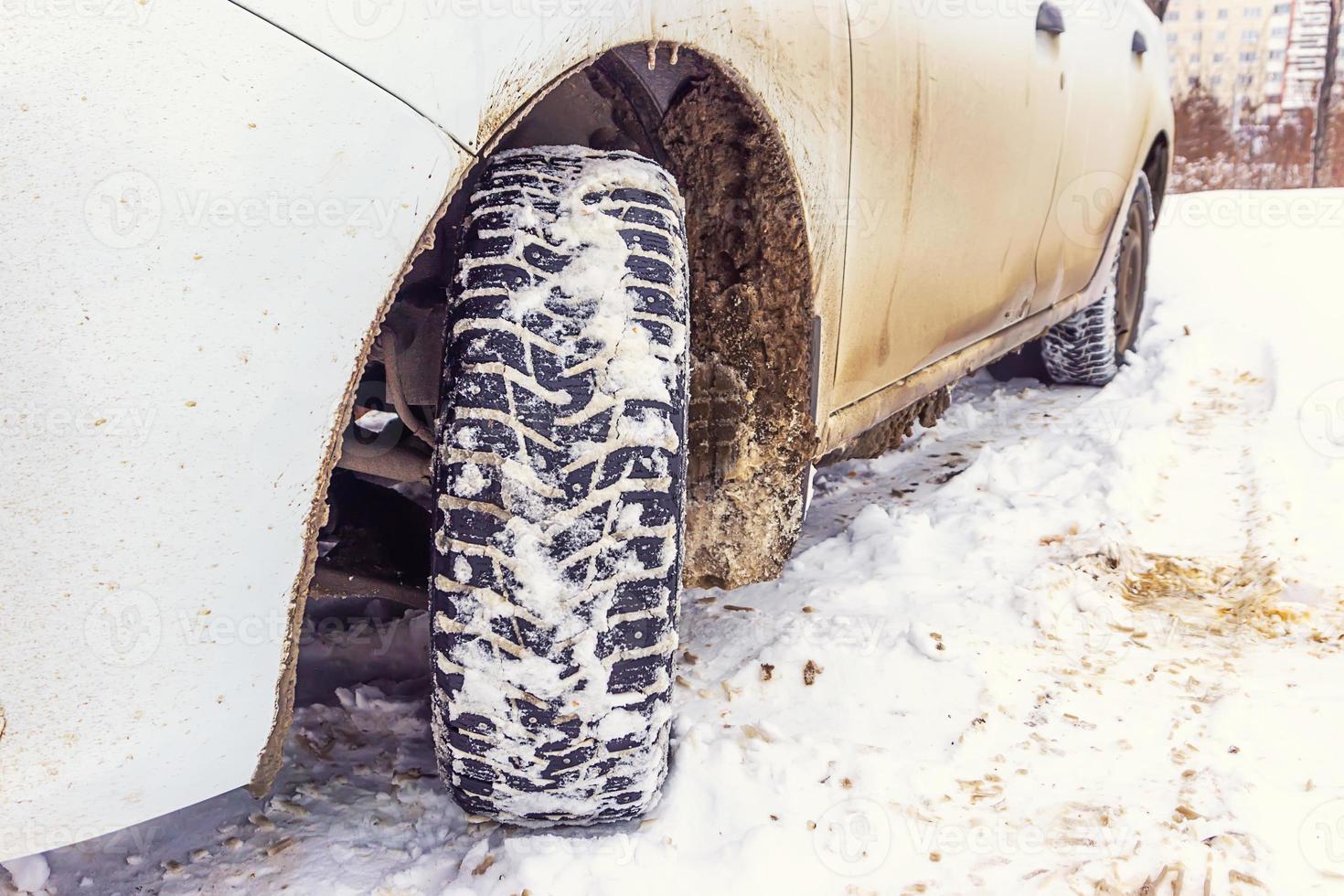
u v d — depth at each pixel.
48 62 0.99
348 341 1.19
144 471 1.08
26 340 1.01
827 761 1.87
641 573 1.43
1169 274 6.57
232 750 1.23
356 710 2.03
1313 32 15.54
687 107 1.80
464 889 1.54
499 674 1.40
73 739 1.11
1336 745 1.94
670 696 1.54
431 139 1.21
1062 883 1.60
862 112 2.02
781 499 2.12
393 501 1.94
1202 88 16.19
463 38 1.23
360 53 1.14
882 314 2.30
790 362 2.00
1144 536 3.04
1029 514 3.09
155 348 1.07
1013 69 2.75
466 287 1.42
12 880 1.54
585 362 1.40
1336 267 6.42
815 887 1.60
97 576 1.08
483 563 1.38
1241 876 1.60
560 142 1.77
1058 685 2.18
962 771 1.90
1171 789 1.83
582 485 1.39
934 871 1.64
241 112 1.07
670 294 1.47
